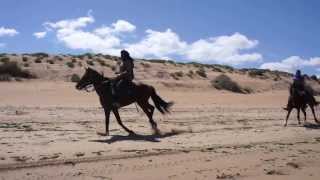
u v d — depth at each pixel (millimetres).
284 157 15578
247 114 29516
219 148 16891
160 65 71500
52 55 71375
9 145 15953
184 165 13945
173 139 18391
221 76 57875
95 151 15461
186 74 64562
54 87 43438
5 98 34094
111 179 12070
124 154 15195
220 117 27078
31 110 26766
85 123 22328
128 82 18969
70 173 12547
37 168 12984
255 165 14203
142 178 12273
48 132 19031
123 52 19016
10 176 12102
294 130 22188
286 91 63031
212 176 12711
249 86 61938
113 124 22344
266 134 20641
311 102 24891
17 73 52062
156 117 25969
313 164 14609
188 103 36281
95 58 71188
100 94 18906
